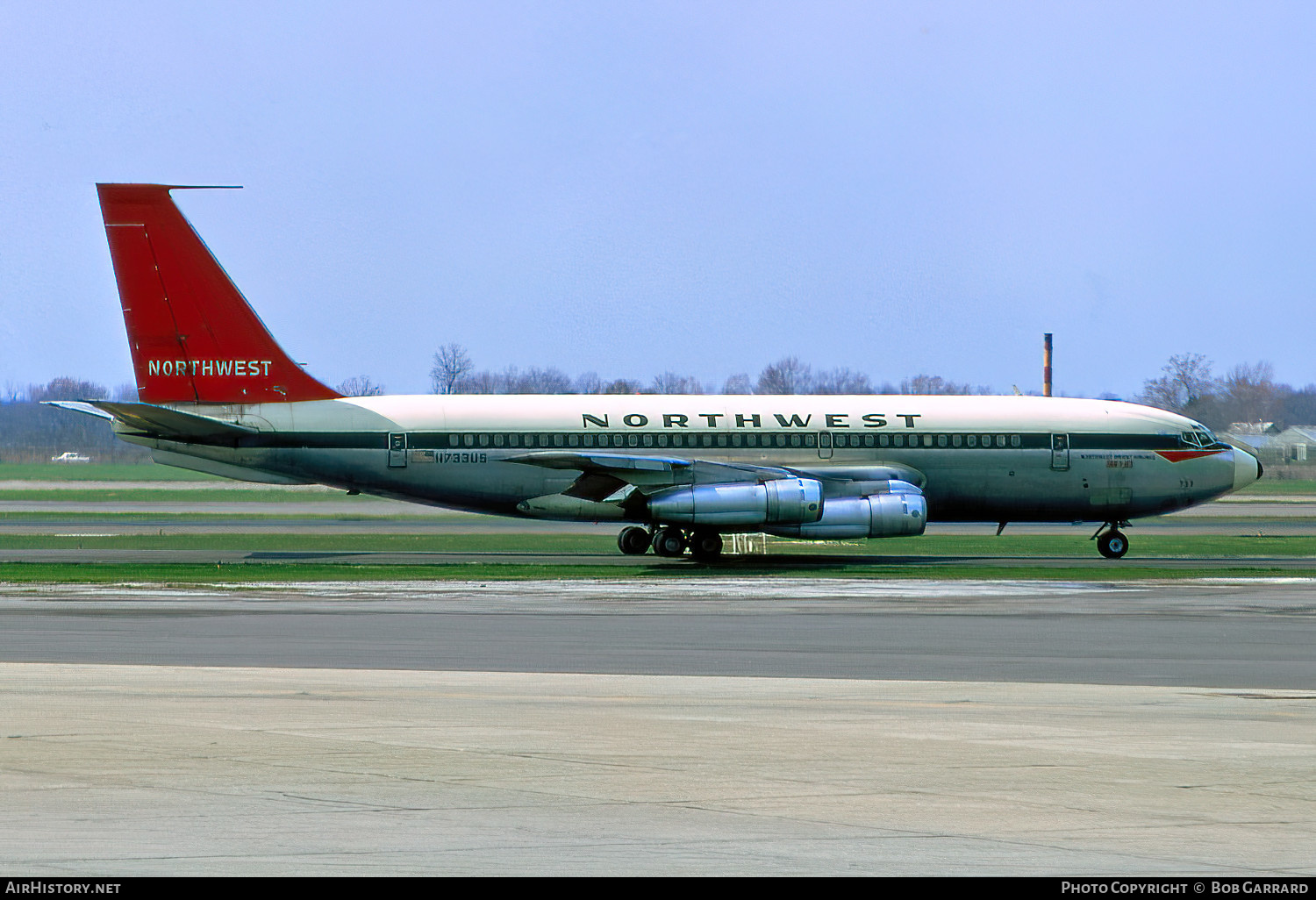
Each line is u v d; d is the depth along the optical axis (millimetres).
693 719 54156
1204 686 65062
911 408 162375
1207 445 164875
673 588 117875
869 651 78438
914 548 177500
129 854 34531
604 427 156750
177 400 152875
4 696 58688
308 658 73438
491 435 155625
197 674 66312
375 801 40250
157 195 151625
